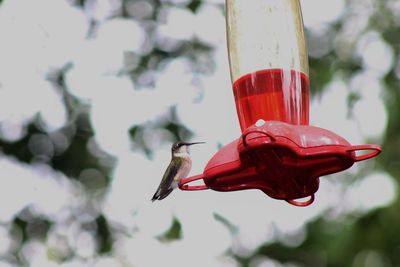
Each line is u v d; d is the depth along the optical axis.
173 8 16.33
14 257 15.47
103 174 15.90
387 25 14.60
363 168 12.95
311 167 7.10
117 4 16.42
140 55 16.23
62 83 16.09
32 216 15.83
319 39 15.83
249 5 8.27
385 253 12.86
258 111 7.95
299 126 7.11
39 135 15.98
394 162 12.70
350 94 13.94
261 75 7.98
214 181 7.34
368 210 12.77
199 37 16.38
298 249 15.78
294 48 8.09
